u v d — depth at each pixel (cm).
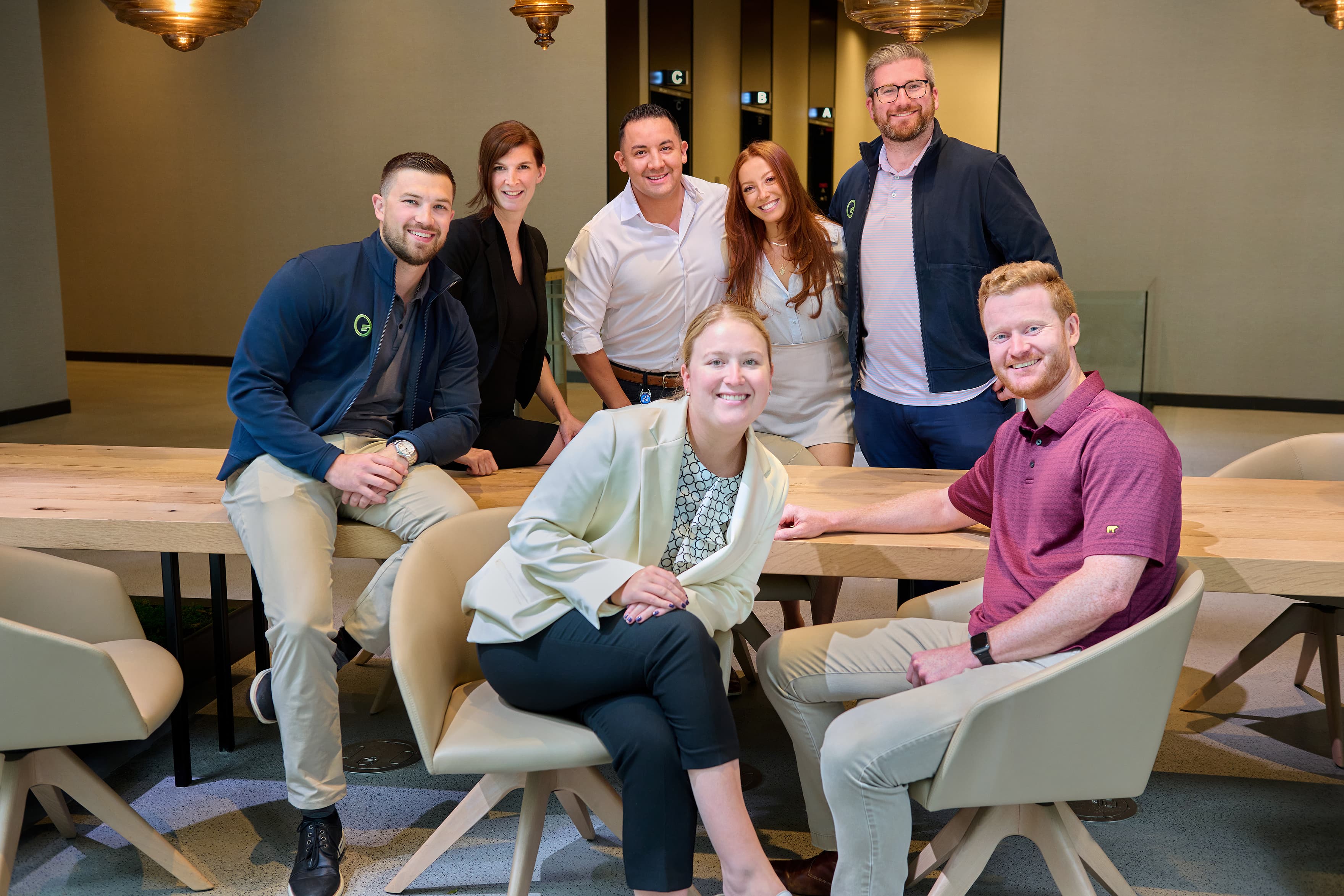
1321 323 873
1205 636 372
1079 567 191
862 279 330
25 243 795
